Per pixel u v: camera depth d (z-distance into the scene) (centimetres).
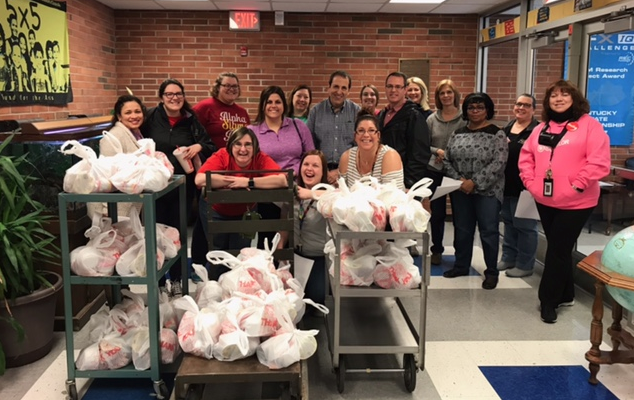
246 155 297
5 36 377
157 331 234
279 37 620
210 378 201
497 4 568
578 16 414
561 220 326
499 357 291
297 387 204
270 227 264
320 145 422
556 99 322
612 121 384
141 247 231
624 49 373
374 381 265
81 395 249
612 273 244
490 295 386
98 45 561
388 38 627
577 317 346
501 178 392
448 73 638
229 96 420
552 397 252
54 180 306
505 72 568
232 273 238
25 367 274
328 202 258
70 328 233
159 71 618
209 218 264
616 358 258
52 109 453
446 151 411
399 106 389
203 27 612
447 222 623
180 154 346
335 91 413
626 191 377
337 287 241
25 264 262
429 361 286
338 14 620
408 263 247
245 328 211
